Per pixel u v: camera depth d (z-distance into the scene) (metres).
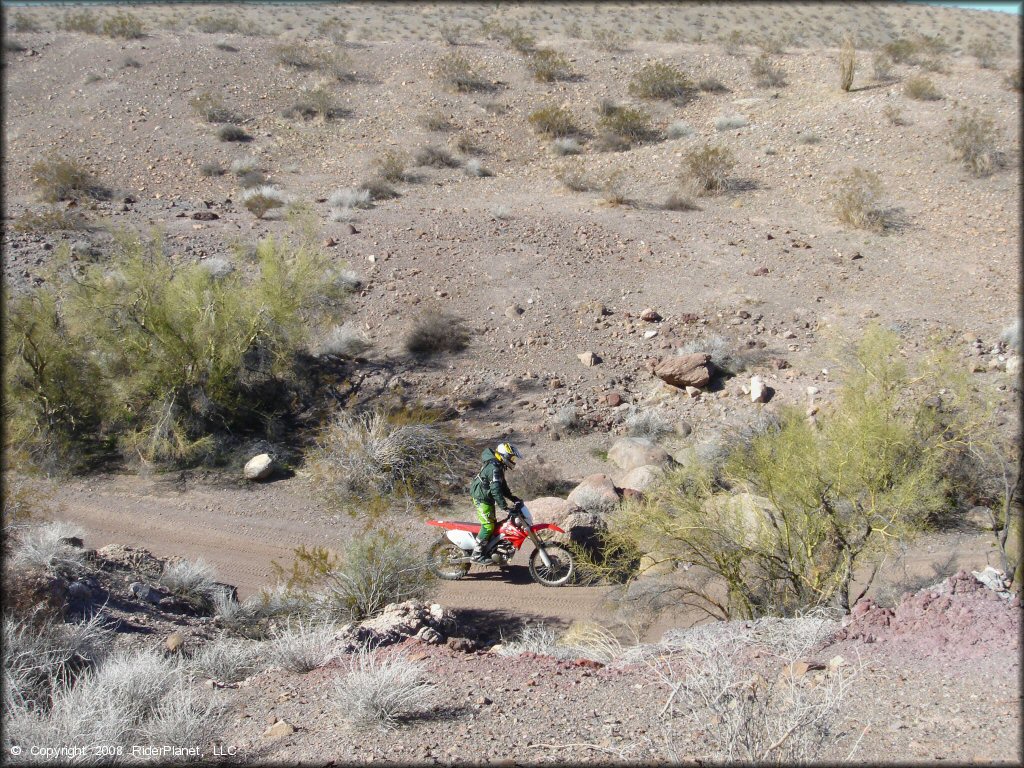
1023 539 7.97
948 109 29.38
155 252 16.36
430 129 32.84
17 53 35.69
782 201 25.98
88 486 13.67
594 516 11.45
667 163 29.41
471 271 21.72
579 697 5.71
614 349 18.78
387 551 9.54
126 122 31.83
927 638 5.78
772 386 16.89
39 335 14.52
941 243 22.36
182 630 8.20
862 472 8.07
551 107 33.41
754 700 4.56
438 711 5.58
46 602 7.17
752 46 41.28
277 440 15.57
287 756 4.98
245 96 34.38
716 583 10.12
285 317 15.80
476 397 17.16
